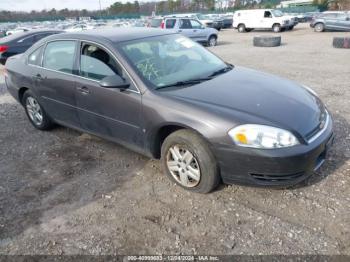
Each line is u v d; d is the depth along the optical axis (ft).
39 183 12.07
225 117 9.52
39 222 9.95
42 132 16.78
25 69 15.96
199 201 10.42
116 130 12.35
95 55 12.56
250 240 8.73
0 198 11.24
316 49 45.91
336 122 15.97
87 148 14.60
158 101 10.62
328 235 8.71
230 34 84.38
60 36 14.40
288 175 9.40
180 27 56.34
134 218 9.86
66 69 13.69
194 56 13.56
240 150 9.29
